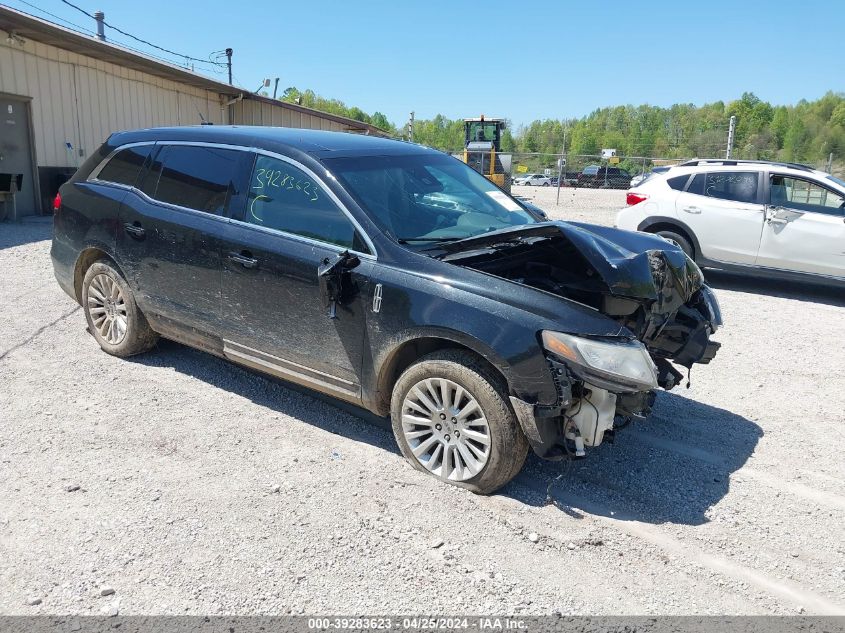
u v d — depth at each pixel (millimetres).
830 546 3297
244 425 4316
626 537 3297
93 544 3037
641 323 3846
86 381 4887
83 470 3668
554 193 34156
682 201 9703
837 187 8820
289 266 4020
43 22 12211
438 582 2896
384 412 3992
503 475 3508
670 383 4066
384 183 4266
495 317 3396
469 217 4445
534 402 3291
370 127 29922
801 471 4070
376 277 3734
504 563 3045
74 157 15086
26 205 13789
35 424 4184
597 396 3396
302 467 3809
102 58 15539
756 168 9352
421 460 3795
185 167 4781
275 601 2738
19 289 7461
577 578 2969
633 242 4176
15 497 3379
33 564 2889
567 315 3373
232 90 21172
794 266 9047
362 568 2965
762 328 7438
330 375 4020
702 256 9648
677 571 3053
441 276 3615
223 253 4332
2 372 4980
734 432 4617
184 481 3602
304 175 4176
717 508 3609
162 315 4844
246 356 4410
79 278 5488
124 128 17016
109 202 5059
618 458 4145
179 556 2984
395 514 3379
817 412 5020
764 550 3244
